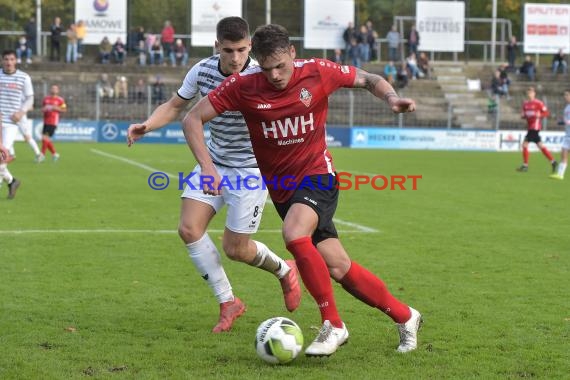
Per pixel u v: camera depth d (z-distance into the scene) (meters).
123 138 92.62
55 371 13.93
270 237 29.16
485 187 48.53
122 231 29.69
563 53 111.88
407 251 26.44
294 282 18.02
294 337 14.48
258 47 14.32
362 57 108.00
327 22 108.00
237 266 23.70
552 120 100.94
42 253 25.09
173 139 92.88
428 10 109.56
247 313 18.41
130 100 94.75
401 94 103.19
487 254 26.02
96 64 104.19
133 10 113.38
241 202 17.45
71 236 28.39
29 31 105.50
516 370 14.25
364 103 97.12
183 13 114.19
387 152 84.12
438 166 65.38
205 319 17.84
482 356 15.08
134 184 47.06
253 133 15.30
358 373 14.03
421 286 21.28
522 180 53.69
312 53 111.69
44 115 62.47
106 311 18.30
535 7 111.25
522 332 16.77
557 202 41.06
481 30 117.94
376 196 42.84
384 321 17.69
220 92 15.14
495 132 93.12
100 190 43.50
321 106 15.25
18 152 73.19
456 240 28.75
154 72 105.12
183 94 17.44
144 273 22.48
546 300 19.72
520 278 22.33
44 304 18.80
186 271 22.84
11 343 15.61
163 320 17.66
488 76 109.88
